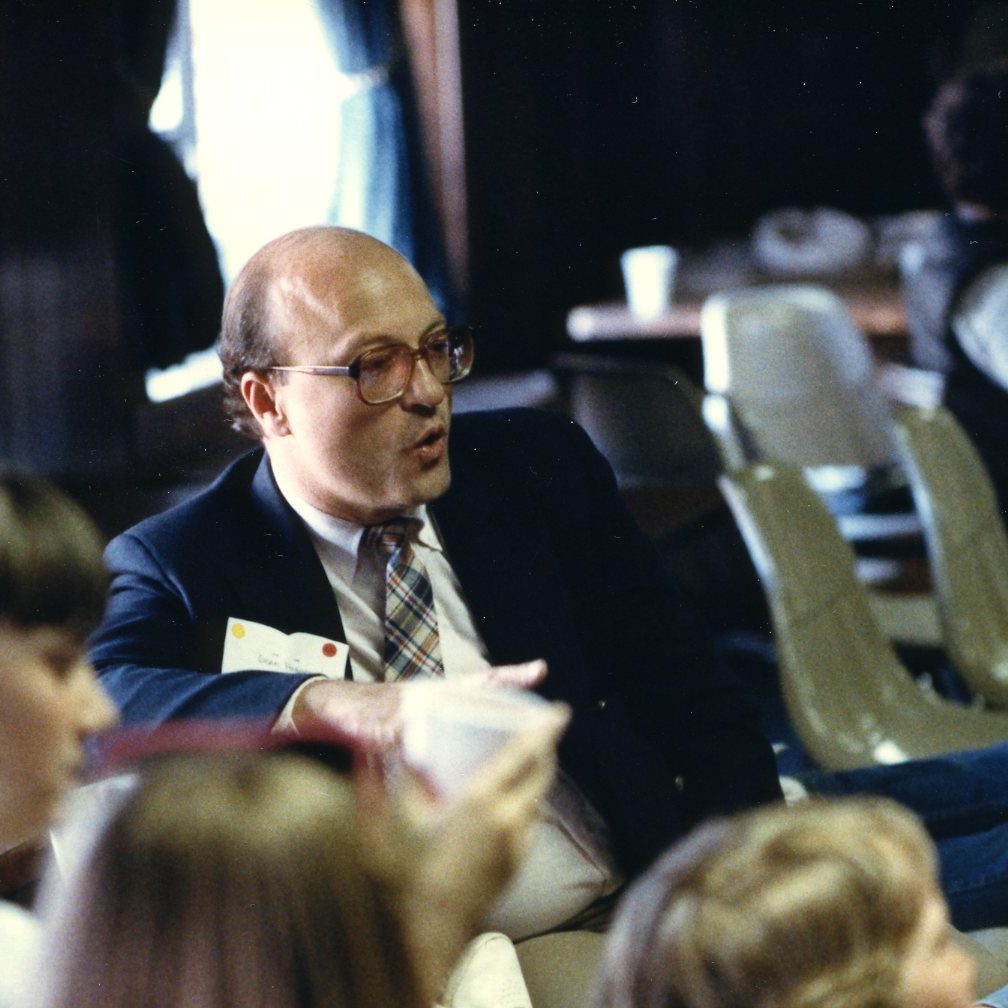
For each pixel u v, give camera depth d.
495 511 3.61
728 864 1.56
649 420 7.64
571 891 3.46
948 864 4.16
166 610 3.38
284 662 3.36
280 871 1.34
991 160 7.43
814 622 5.23
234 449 8.61
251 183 9.90
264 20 9.78
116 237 7.75
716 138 14.78
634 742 3.65
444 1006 3.01
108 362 7.70
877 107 14.96
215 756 1.44
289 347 3.29
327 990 1.32
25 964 1.51
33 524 1.72
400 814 1.51
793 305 8.74
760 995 1.47
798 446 8.85
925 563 8.98
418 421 3.29
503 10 12.23
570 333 13.28
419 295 3.31
